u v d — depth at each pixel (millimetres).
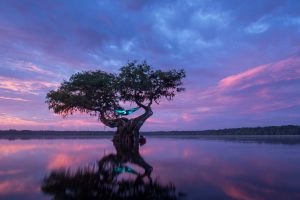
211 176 14164
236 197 10164
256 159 21203
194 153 26797
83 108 44188
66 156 23969
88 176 14445
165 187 11836
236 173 14969
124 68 41562
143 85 40969
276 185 11945
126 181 13180
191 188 11578
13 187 11859
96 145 39188
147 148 33938
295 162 19266
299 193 10594
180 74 43469
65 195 10641
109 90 42531
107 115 45000
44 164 18812
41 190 11367
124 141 42594
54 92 43562
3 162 19781
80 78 41938
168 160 21141
